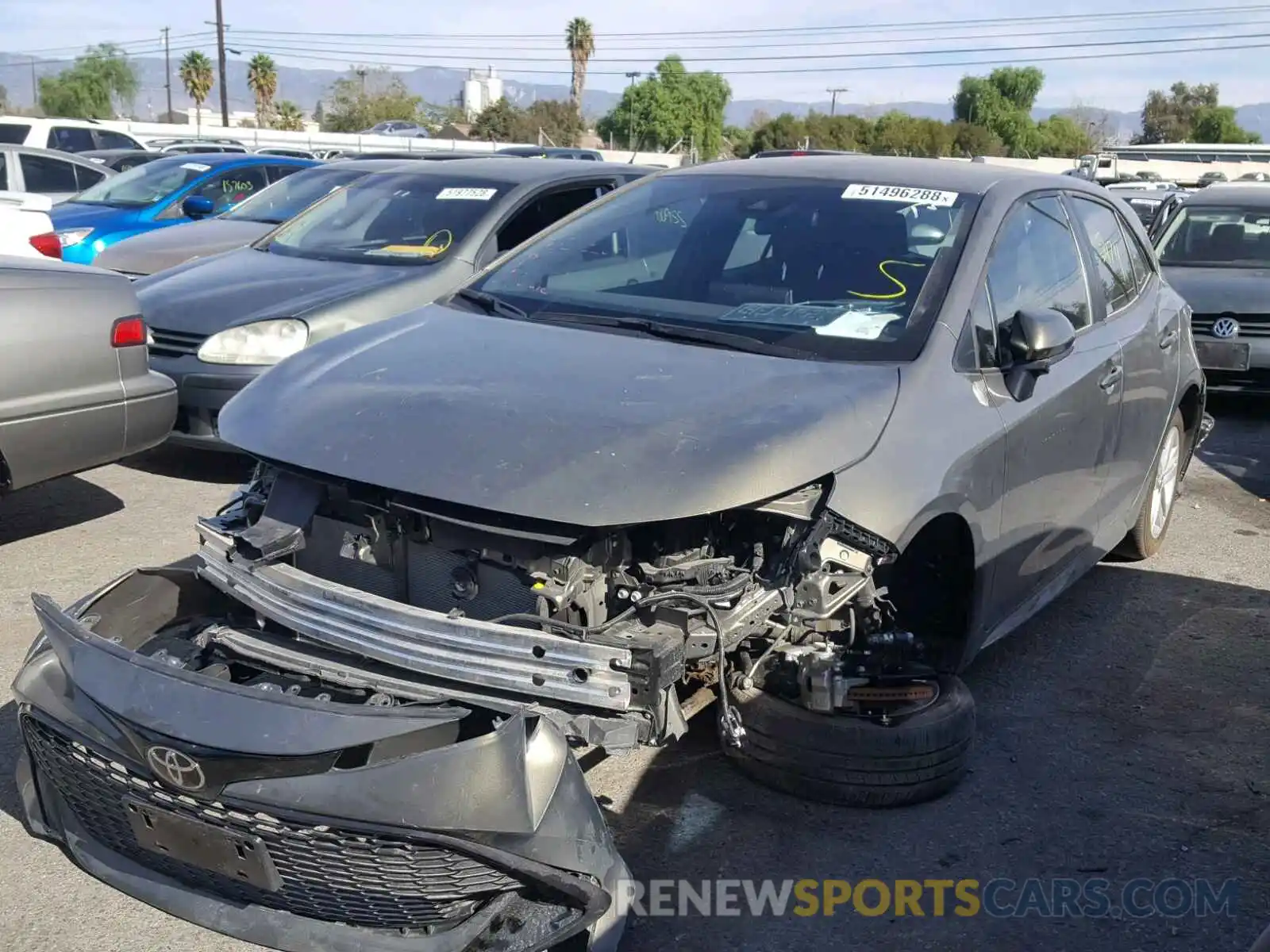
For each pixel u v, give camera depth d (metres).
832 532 3.09
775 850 3.39
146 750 2.62
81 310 5.29
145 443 5.64
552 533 2.83
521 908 2.63
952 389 3.57
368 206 7.67
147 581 3.28
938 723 3.49
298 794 2.52
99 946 2.92
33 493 6.48
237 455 7.23
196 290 6.75
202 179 11.75
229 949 2.92
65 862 3.24
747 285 3.96
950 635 3.88
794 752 3.48
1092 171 27.80
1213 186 11.48
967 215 4.11
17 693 2.92
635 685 2.67
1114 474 4.85
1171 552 6.17
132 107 74.00
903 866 3.34
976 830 3.53
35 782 3.16
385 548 3.08
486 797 2.49
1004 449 3.71
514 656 2.71
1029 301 4.20
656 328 3.73
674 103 68.69
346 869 2.59
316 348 3.67
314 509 3.17
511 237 7.32
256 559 3.08
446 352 3.52
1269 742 4.16
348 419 3.13
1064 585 4.70
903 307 3.75
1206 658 4.85
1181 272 9.78
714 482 2.86
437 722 2.56
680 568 2.90
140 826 2.76
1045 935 3.09
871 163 4.62
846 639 3.45
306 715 2.54
